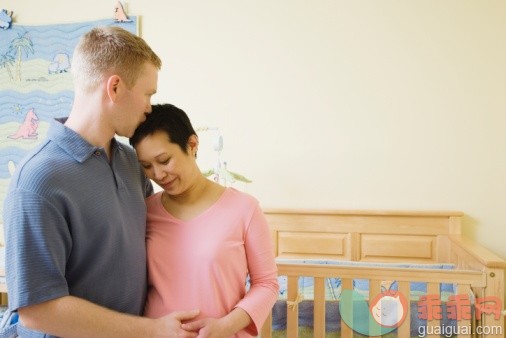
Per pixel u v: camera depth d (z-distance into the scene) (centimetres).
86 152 85
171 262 95
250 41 231
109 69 85
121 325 81
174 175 94
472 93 215
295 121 230
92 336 79
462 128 217
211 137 237
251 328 96
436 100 218
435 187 221
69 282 86
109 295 89
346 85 225
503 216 215
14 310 76
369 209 225
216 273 93
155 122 92
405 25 219
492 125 214
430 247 217
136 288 93
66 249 81
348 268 137
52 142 84
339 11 223
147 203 106
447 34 216
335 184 229
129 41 88
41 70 244
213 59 235
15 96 246
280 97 230
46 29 243
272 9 229
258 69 231
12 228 76
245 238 99
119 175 94
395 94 221
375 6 221
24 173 78
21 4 247
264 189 234
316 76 227
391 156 223
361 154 226
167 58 238
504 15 211
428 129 220
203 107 237
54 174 79
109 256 87
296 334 141
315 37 226
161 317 87
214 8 233
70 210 80
